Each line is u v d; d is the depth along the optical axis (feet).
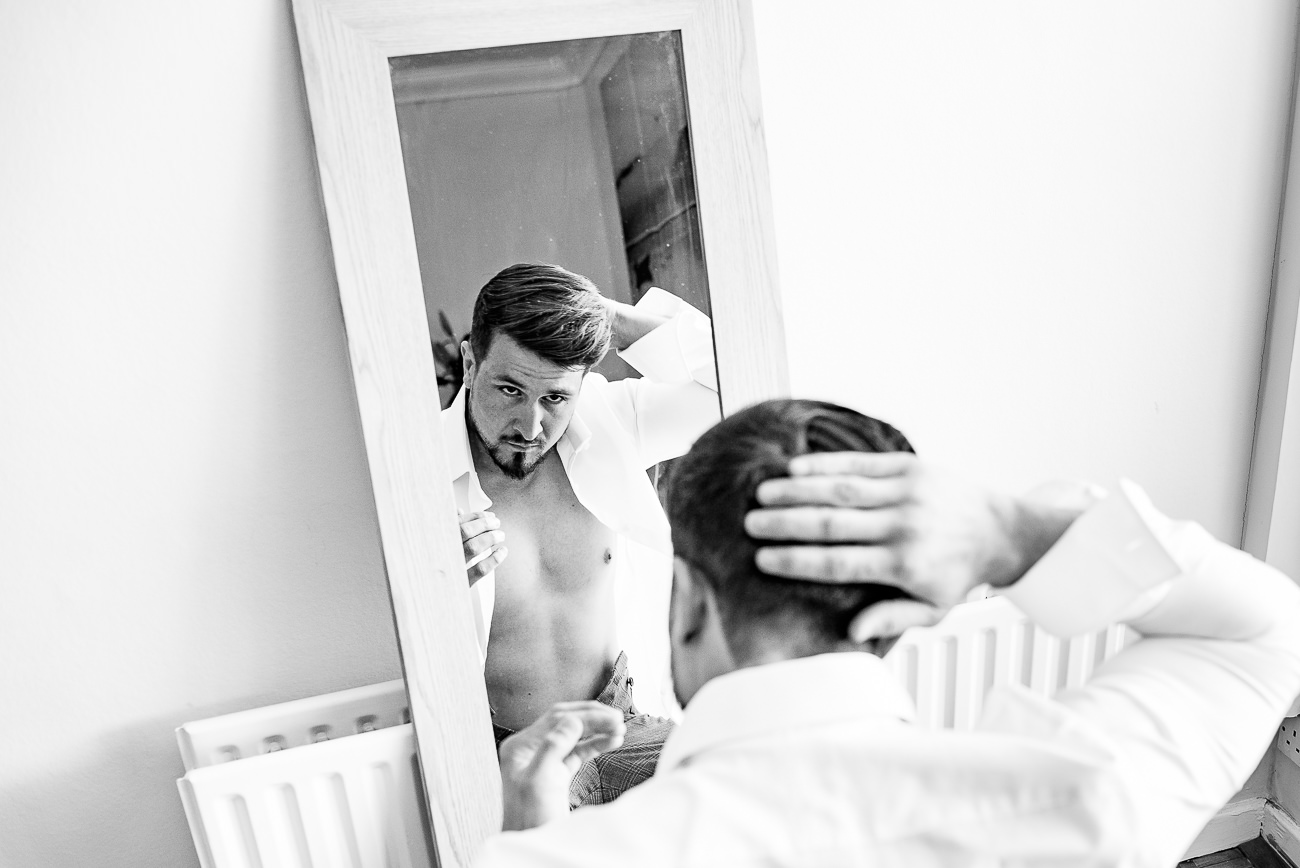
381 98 3.06
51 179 2.96
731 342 3.64
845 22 3.55
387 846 3.70
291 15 2.98
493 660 3.61
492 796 3.68
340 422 3.44
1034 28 3.76
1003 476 4.45
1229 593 1.77
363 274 3.15
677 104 3.39
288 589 3.59
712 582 1.75
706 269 3.56
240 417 3.35
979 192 3.93
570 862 1.47
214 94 3.01
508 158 3.25
